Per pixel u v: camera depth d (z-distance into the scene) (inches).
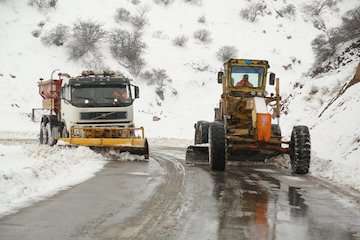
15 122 1635.1
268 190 523.2
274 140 697.0
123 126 904.9
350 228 365.7
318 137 952.3
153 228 351.3
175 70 2126.0
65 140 832.9
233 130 733.3
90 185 527.5
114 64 2053.4
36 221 365.7
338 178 622.2
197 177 611.2
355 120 914.1
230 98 760.3
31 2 2265.0
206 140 817.5
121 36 2153.1
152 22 2383.1
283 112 1302.9
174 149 1123.3
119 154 821.2
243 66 783.1
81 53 2049.7
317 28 2541.8
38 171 561.6
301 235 342.3
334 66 1360.7
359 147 795.4
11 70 1903.3
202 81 2103.8
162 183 553.9
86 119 893.8
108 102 901.2
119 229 347.6
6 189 464.1
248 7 2586.1
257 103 706.8
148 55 2154.3
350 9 2460.6
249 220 382.0
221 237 332.2
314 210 424.8
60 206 417.4
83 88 903.7
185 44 2287.2
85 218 377.4
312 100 1261.1
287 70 2207.2
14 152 787.4
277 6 2650.1
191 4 2576.3
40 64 1968.5
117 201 442.9
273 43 2383.1
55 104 1047.6
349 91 1050.1
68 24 2171.5
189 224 364.8
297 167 660.1
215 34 2395.4
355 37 1454.2
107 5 2381.9
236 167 736.3
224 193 498.0
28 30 2123.5
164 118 1829.5
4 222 361.1
